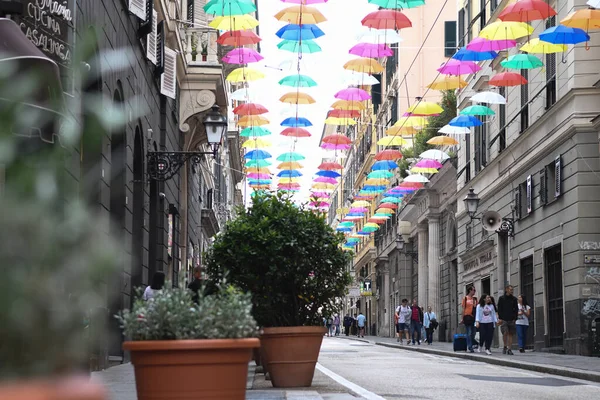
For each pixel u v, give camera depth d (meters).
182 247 29.97
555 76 26.83
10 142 1.76
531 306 29.73
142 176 19.34
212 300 5.50
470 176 39.19
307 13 21.44
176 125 26.14
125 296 16.09
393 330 68.50
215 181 48.97
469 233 39.56
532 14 18.66
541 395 12.13
